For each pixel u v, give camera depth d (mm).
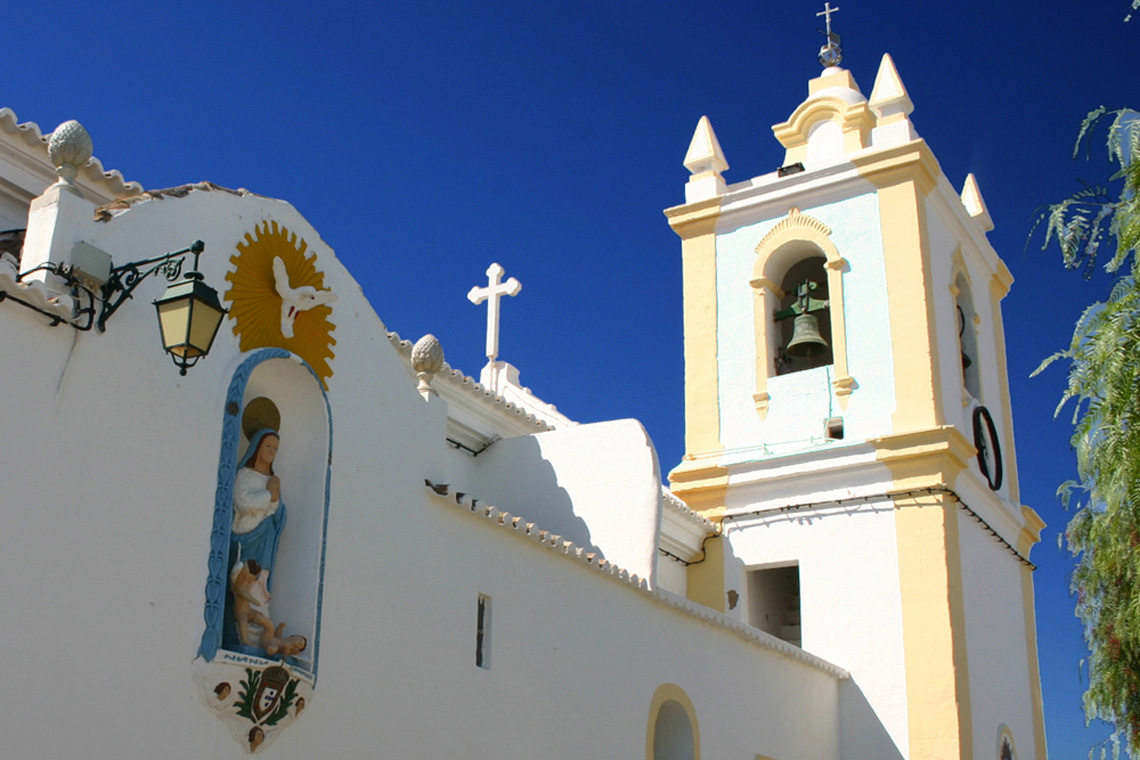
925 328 19656
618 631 13227
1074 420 10070
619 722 12844
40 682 7250
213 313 7883
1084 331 9680
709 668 14797
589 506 14484
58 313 7762
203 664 8266
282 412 10008
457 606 10969
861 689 18203
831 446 19531
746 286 21656
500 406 15562
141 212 8562
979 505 20156
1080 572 14359
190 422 8594
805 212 21453
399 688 10070
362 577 9922
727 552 19906
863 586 18688
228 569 8883
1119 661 13945
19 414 7469
